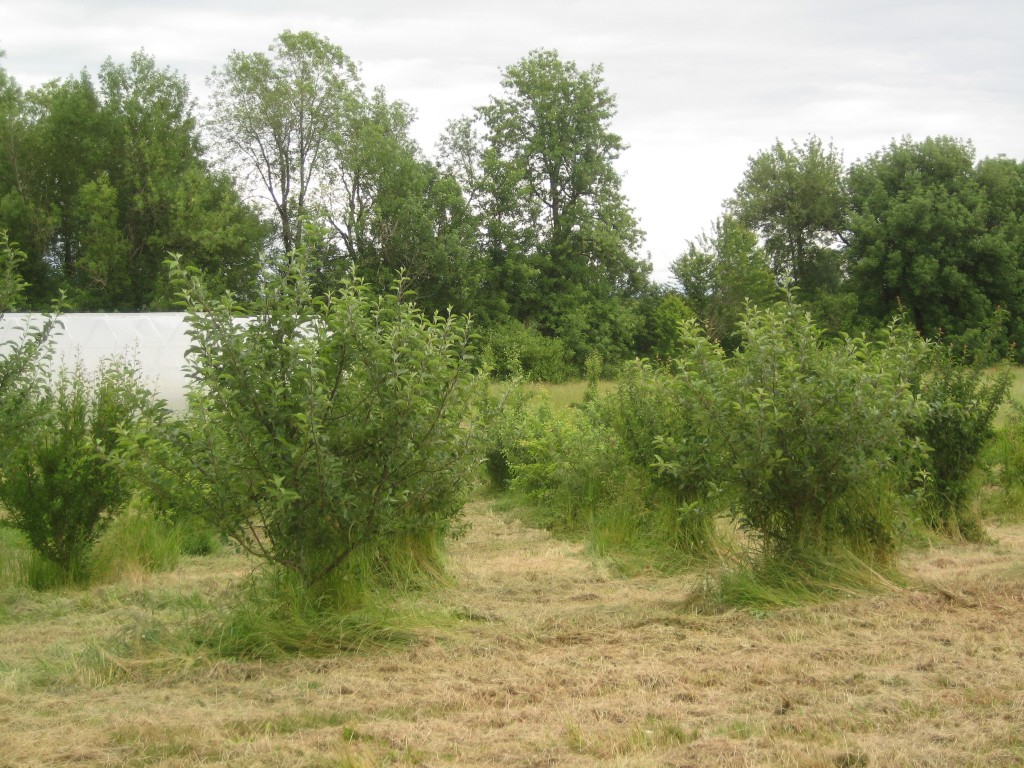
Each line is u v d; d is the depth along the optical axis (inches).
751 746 174.6
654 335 2017.7
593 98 1998.0
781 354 298.8
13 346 323.0
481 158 1943.9
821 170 2308.1
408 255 1700.3
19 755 176.2
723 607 281.0
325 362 259.0
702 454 312.5
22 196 1667.1
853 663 225.9
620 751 175.2
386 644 248.5
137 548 363.6
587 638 253.1
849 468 294.4
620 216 1994.3
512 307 1909.4
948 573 325.7
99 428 344.8
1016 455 489.1
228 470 248.4
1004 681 207.5
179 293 256.4
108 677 225.3
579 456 472.1
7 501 331.9
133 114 1785.2
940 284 1908.2
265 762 172.6
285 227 1801.2
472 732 186.9
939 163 2021.4
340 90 1834.4
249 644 244.4
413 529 316.8
